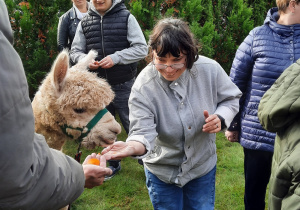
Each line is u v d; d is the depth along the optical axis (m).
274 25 2.45
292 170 1.42
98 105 2.01
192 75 2.02
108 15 3.63
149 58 2.15
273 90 1.83
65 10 5.48
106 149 1.89
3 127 0.93
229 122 2.08
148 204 3.58
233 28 5.66
